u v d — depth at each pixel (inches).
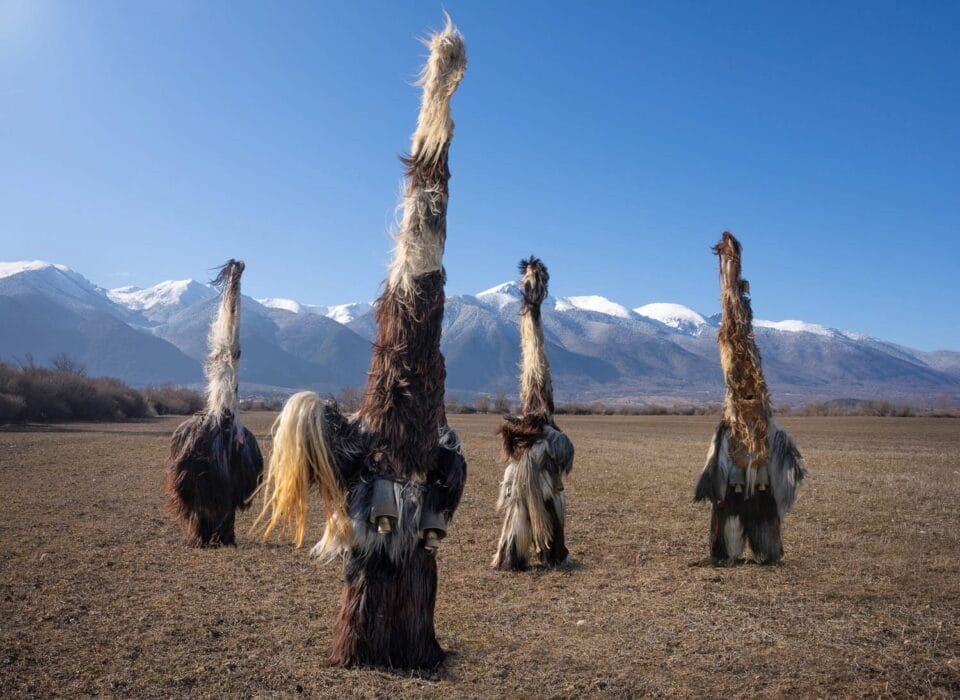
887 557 445.1
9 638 286.0
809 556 449.1
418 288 262.8
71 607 328.8
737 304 433.4
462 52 272.2
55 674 251.9
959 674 256.5
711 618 321.4
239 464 471.2
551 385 445.7
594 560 451.8
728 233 440.5
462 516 620.1
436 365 263.7
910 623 312.0
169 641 285.7
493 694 239.6
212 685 243.4
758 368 430.3
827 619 319.3
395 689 238.7
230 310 480.7
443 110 270.7
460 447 273.6
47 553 438.9
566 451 430.9
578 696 240.7
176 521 537.3
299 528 251.0
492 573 415.8
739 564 430.9
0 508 605.6
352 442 253.8
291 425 245.1
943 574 400.2
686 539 520.1
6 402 2033.7
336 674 249.9
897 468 1047.6
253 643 284.8
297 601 343.9
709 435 2191.2
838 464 1119.0
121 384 2795.3
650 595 362.9
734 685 249.6
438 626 313.1
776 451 430.0
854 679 253.9
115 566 410.0
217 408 472.7
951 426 2866.6
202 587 368.2
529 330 441.4
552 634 302.0
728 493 432.1
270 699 231.5
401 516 252.1
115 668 257.8
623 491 787.4
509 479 428.8
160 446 1274.6
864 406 4936.0
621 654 278.1
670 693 243.4
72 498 663.8
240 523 566.3
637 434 2256.4
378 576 255.4
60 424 2126.0
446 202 272.2
